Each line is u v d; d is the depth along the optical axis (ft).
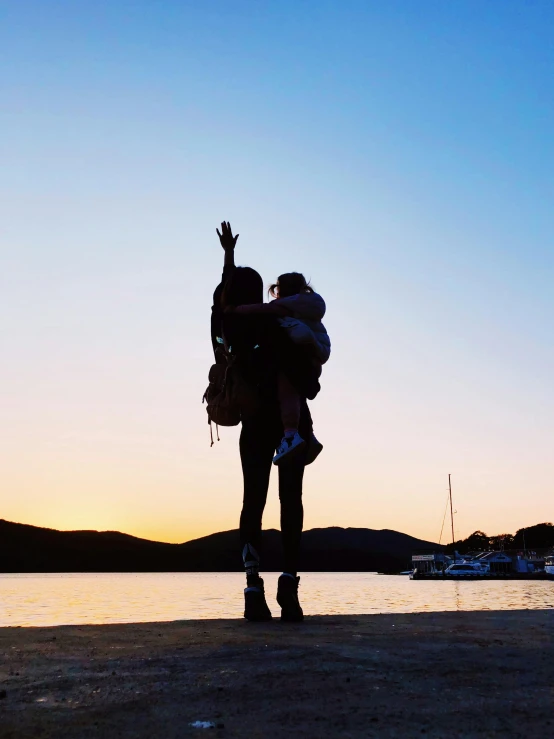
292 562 12.80
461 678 6.82
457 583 366.43
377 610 142.10
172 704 5.84
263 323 13.33
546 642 9.19
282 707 5.75
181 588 375.86
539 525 531.09
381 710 5.68
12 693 6.23
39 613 140.77
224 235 14.49
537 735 5.04
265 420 13.69
